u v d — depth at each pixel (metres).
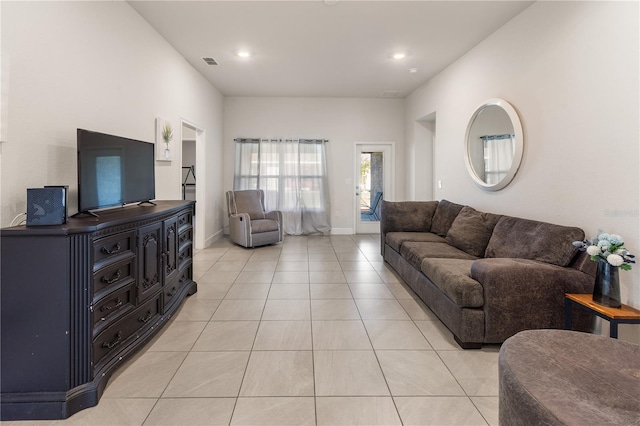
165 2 2.98
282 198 6.61
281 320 2.71
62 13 2.14
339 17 3.27
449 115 4.61
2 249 1.55
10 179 1.77
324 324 2.65
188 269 3.21
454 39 3.74
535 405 0.80
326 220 6.70
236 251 5.22
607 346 1.07
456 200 4.42
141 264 2.17
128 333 2.04
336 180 6.78
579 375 0.92
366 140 6.73
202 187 5.25
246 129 6.57
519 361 0.99
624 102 2.07
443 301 2.55
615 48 2.13
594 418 0.75
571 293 2.19
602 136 2.23
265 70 4.87
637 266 2.02
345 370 2.01
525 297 2.20
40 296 1.57
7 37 1.73
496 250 2.88
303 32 3.60
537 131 2.87
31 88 1.90
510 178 3.19
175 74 4.07
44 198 1.66
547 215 2.75
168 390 1.81
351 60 4.45
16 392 1.58
